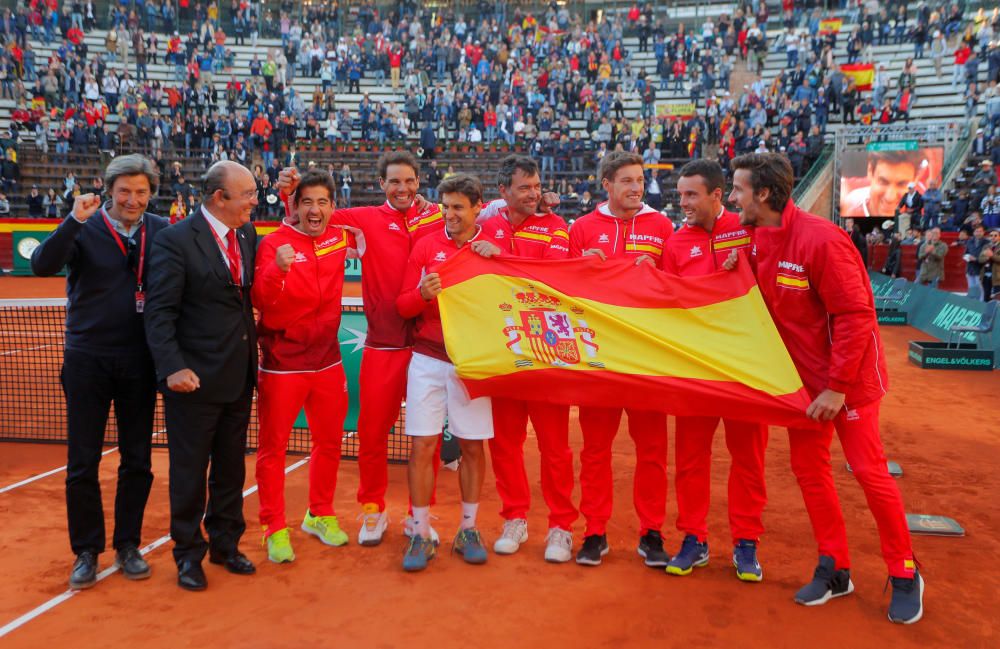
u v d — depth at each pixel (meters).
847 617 4.01
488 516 5.47
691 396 4.30
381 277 4.91
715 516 5.48
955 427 7.98
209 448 4.42
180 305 4.30
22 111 26.25
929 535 5.14
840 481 6.29
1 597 4.22
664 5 32.59
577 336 4.52
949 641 3.78
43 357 11.12
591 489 4.63
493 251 4.61
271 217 24.30
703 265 4.61
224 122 26.39
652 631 3.84
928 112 26.45
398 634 3.80
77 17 29.91
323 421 4.91
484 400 4.68
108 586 4.36
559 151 25.16
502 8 33.41
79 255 4.25
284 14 32.22
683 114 27.28
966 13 27.66
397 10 33.06
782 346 4.23
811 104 25.12
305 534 5.14
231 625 3.90
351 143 26.73
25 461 6.71
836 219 23.45
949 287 19.75
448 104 28.34
